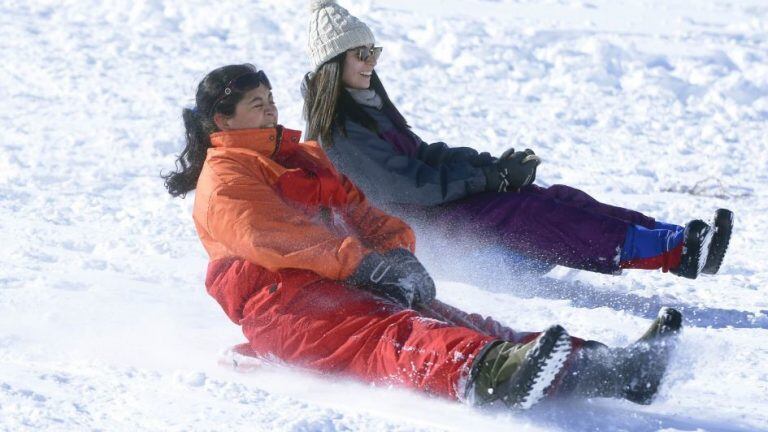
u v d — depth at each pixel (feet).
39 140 93.30
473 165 56.49
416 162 54.13
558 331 30.53
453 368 33.35
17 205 69.97
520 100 133.80
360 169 53.57
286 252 37.17
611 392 33.12
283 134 41.63
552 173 94.99
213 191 38.45
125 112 108.68
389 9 191.01
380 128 54.24
